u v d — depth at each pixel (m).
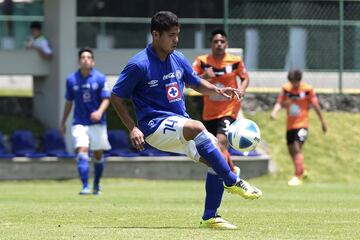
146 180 75.62
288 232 30.77
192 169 76.62
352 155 81.25
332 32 90.44
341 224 34.22
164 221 35.31
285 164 79.06
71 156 75.25
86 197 53.25
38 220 35.94
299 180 70.44
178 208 42.91
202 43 88.88
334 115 87.56
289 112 70.38
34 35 82.38
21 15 95.00
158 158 76.25
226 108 50.84
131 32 90.31
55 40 80.62
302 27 90.19
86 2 102.69
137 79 30.91
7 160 74.00
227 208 43.47
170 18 30.53
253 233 30.06
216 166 30.02
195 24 89.00
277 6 89.75
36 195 55.69
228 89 32.41
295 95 70.25
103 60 81.00
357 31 90.38
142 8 102.62
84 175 56.97
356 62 90.56
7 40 93.31
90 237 28.59
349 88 90.31
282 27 89.81
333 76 90.56
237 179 30.17
